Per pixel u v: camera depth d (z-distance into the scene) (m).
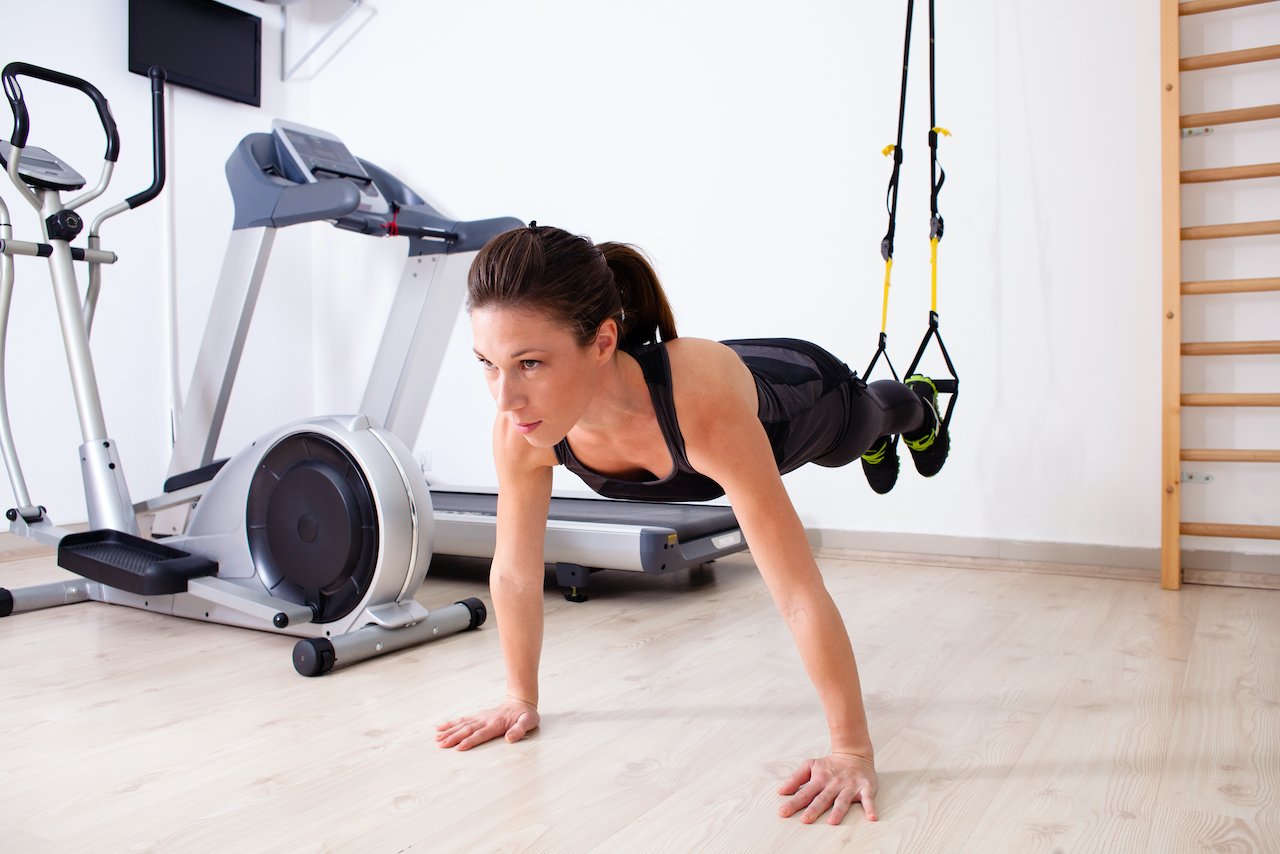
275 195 3.15
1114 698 1.77
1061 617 2.43
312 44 4.52
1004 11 3.08
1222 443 2.84
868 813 1.26
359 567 2.18
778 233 3.49
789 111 3.45
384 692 1.87
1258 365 2.80
